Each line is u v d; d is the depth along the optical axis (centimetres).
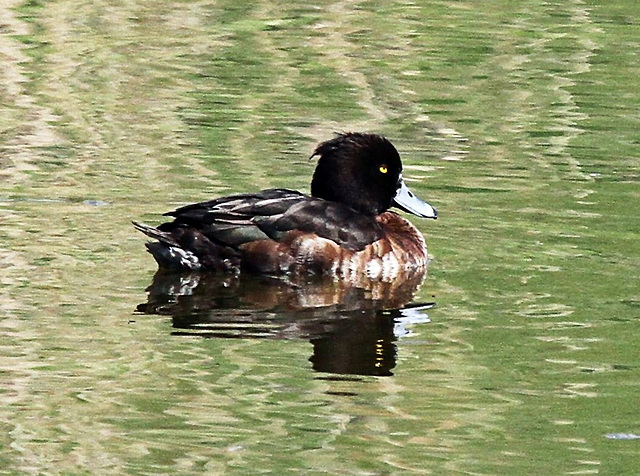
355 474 946
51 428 1006
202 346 1159
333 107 1939
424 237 1490
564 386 1094
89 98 1959
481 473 949
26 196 1550
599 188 1645
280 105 1944
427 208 1513
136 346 1155
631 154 1775
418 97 1994
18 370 1097
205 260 1384
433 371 1118
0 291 1267
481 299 1300
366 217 1440
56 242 1417
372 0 2523
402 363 1130
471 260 1423
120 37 2264
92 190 1584
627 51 2223
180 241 1377
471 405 1055
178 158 1714
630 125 1892
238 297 1310
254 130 1836
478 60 2177
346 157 1501
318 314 1259
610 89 2045
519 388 1084
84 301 1256
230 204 1412
